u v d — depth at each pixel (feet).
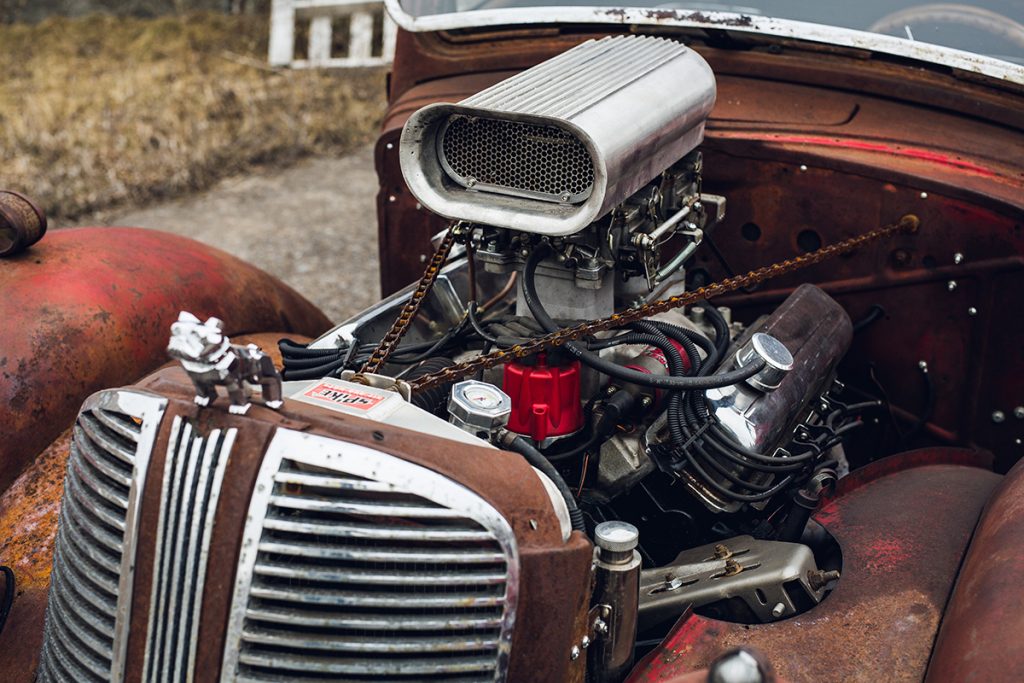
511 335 7.49
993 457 8.79
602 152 6.37
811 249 9.23
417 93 10.52
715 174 9.25
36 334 8.19
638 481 7.51
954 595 6.45
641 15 9.42
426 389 6.97
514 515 5.77
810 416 8.48
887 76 9.48
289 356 8.27
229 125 29.73
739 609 7.09
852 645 6.43
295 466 5.50
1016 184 8.55
